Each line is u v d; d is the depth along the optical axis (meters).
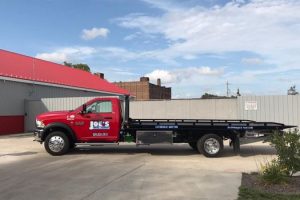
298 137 10.30
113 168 12.86
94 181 10.73
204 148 15.84
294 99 22.16
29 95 31.00
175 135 16.42
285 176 10.24
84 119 16.36
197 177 11.38
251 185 10.14
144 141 16.28
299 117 22.02
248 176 11.44
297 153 10.20
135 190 9.72
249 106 23.09
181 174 11.85
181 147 19.11
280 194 9.08
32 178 11.13
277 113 22.48
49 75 36.38
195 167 13.19
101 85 45.88
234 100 23.59
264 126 16.12
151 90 71.38
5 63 32.53
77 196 9.09
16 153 16.75
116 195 9.22
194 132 16.23
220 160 14.91
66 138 16.14
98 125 16.38
